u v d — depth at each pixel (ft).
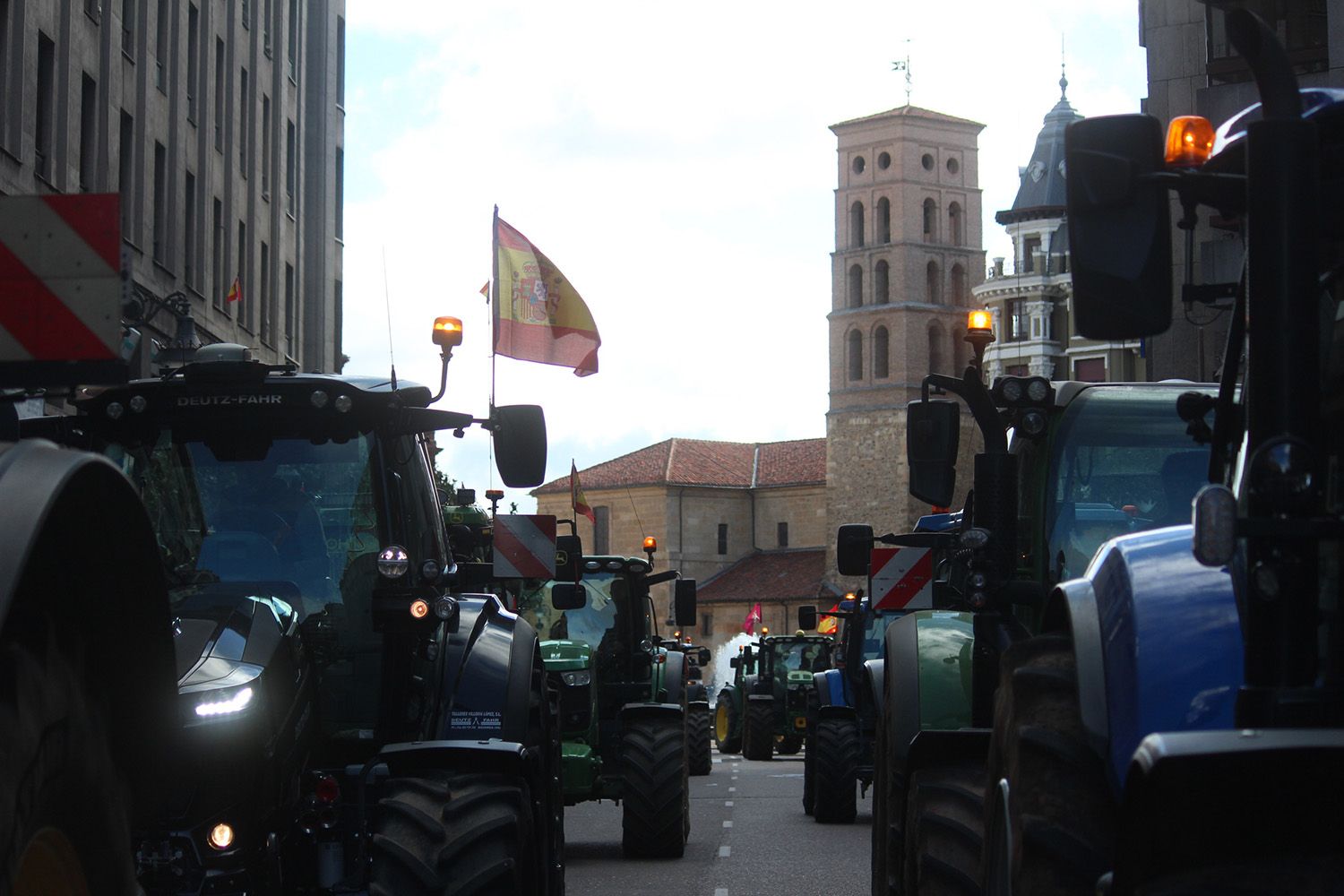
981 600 24.67
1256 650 11.75
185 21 118.52
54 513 11.16
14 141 85.56
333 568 23.75
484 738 24.47
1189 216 13.84
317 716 22.89
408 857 21.15
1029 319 306.96
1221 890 10.64
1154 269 13.25
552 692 30.91
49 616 11.48
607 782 53.47
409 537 24.56
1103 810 14.33
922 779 22.75
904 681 27.20
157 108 112.78
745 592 379.96
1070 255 13.38
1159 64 89.81
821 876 45.68
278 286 147.84
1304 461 11.64
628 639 59.31
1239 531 11.68
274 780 20.90
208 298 124.47
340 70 173.06
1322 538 11.64
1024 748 14.89
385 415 24.18
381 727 23.38
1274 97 12.15
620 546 398.42
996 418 25.38
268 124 146.10
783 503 396.37
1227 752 10.52
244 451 24.00
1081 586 15.53
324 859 21.90
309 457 24.03
